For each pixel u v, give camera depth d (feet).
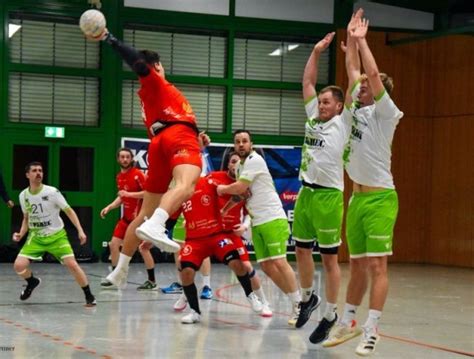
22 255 29.07
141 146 50.96
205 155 51.88
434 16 56.34
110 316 26.37
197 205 25.14
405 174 55.57
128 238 22.86
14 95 48.80
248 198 25.53
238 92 53.36
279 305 30.30
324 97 21.81
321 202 21.83
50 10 48.80
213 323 25.40
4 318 25.54
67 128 49.47
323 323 21.65
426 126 55.98
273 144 53.52
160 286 35.99
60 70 49.34
